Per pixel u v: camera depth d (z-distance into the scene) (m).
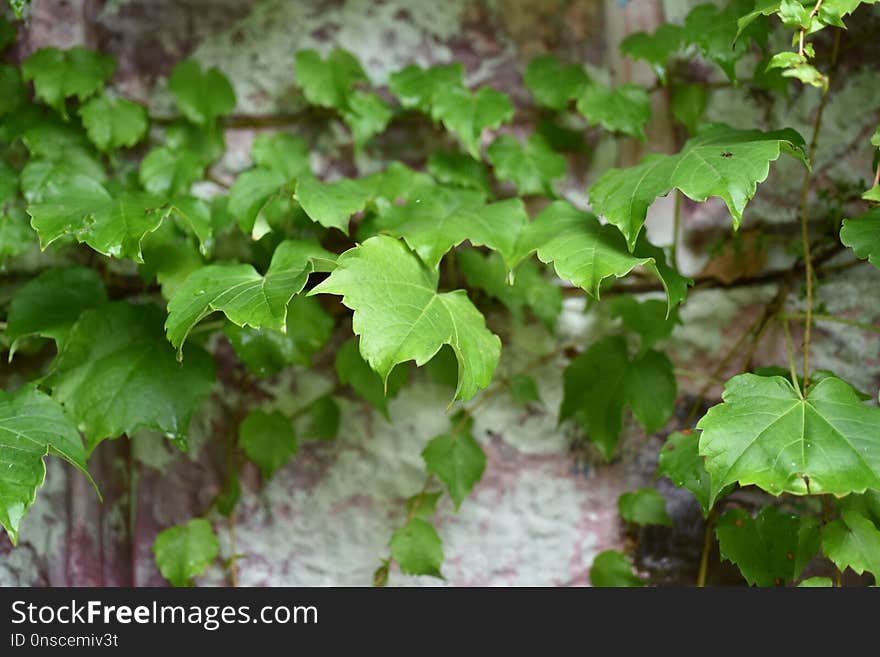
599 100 1.20
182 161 1.21
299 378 1.24
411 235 1.11
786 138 1.08
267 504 1.25
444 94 1.20
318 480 1.25
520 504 1.25
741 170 1.05
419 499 1.22
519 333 1.24
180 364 1.15
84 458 1.10
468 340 1.06
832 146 1.23
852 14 1.22
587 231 1.10
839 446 1.03
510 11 1.25
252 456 1.22
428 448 1.21
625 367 1.20
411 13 1.25
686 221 1.24
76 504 1.25
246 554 1.24
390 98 1.24
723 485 1.04
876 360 1.23
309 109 1.24
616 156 1.25
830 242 1.22
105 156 1.23
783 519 1.14
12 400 1.10
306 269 1.07
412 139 1.25
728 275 1.24
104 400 1.13
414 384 1.24
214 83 1.22
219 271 1.09
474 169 1.22
